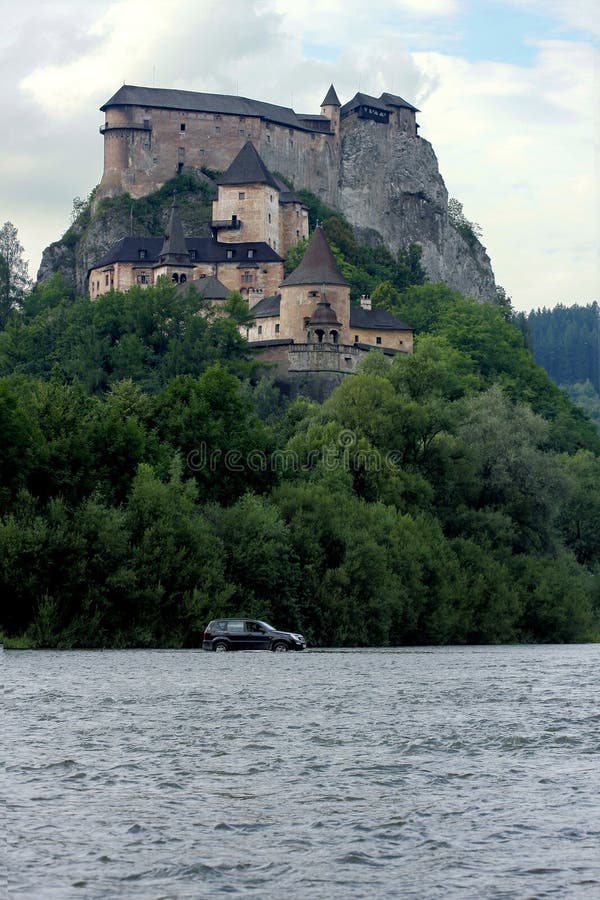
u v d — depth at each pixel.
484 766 122.62
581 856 91.00
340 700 171.12
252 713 156.50
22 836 94.81
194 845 93.19
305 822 99.81
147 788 111.25
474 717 155.25
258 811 103.25
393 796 109.12
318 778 116.38
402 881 85.38
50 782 113.06
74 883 84.19
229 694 176.00
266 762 123.75
